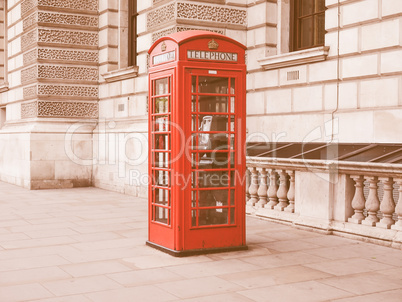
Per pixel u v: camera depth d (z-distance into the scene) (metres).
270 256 6.63
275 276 5.69
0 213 10.17
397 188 7.98
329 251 6.91
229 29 12.03
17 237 7.81
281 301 4.85
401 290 5.20
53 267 6.06
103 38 15.16
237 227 6.93
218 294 5.05
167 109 6.71
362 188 7.71
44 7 14.79
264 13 11.73
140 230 8.41
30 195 13.23
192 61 6.49
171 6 11.64
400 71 8.95
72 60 15.18
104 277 5.64
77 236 7.90
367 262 6.32
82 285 5.34
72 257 6.55
